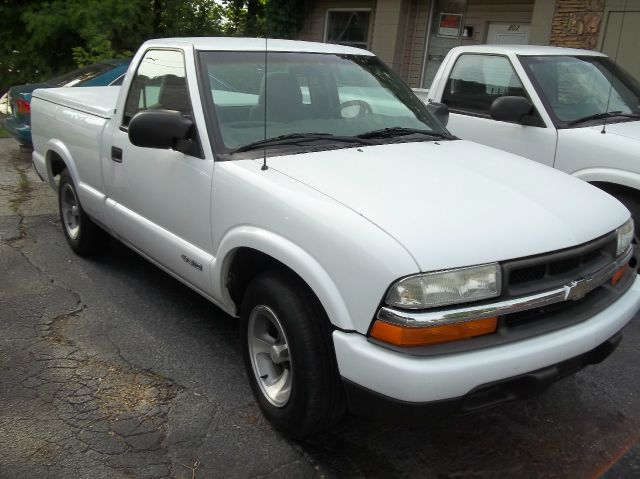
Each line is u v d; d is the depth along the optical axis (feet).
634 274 10.68
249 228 9.98
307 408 9.30
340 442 10.19
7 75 50.03
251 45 12.98
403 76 45.57
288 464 9.60
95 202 15.56
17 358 12.35
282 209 9.36
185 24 54.70
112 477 9.16
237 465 9.53
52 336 13.30
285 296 9.38
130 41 49.29
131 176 13.56
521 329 8.54
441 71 20.66
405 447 10.14
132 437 10.08
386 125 12.91
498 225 8.71
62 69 49.57
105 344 13.05
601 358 9.54
